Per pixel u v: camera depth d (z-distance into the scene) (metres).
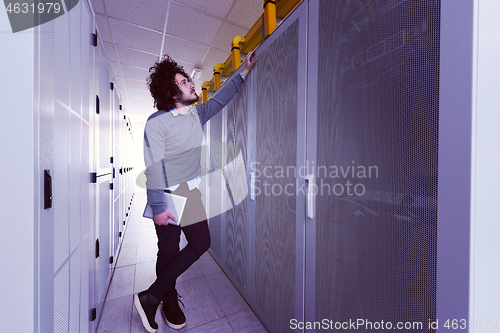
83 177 1.06
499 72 0.47
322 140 0.89
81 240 1.01
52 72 0.68
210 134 2.34
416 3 0.56
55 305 0.72
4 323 0.54
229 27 2.51
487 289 0.47
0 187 0.54
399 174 0.60
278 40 1.19
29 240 0.56
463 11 0.46
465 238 0.46
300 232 1.02
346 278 0.77
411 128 0.57
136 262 2.21
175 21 2.41
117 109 2.65
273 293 1.24
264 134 1.33
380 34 0.65
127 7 2.19
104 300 1.57
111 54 3.10
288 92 1.11
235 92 1.55
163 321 1.38
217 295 1.66
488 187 0.46
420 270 0.55
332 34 0.84
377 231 0.66
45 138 0.63
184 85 1.36
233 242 1.80
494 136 0.47
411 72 0.57
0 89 0.53
